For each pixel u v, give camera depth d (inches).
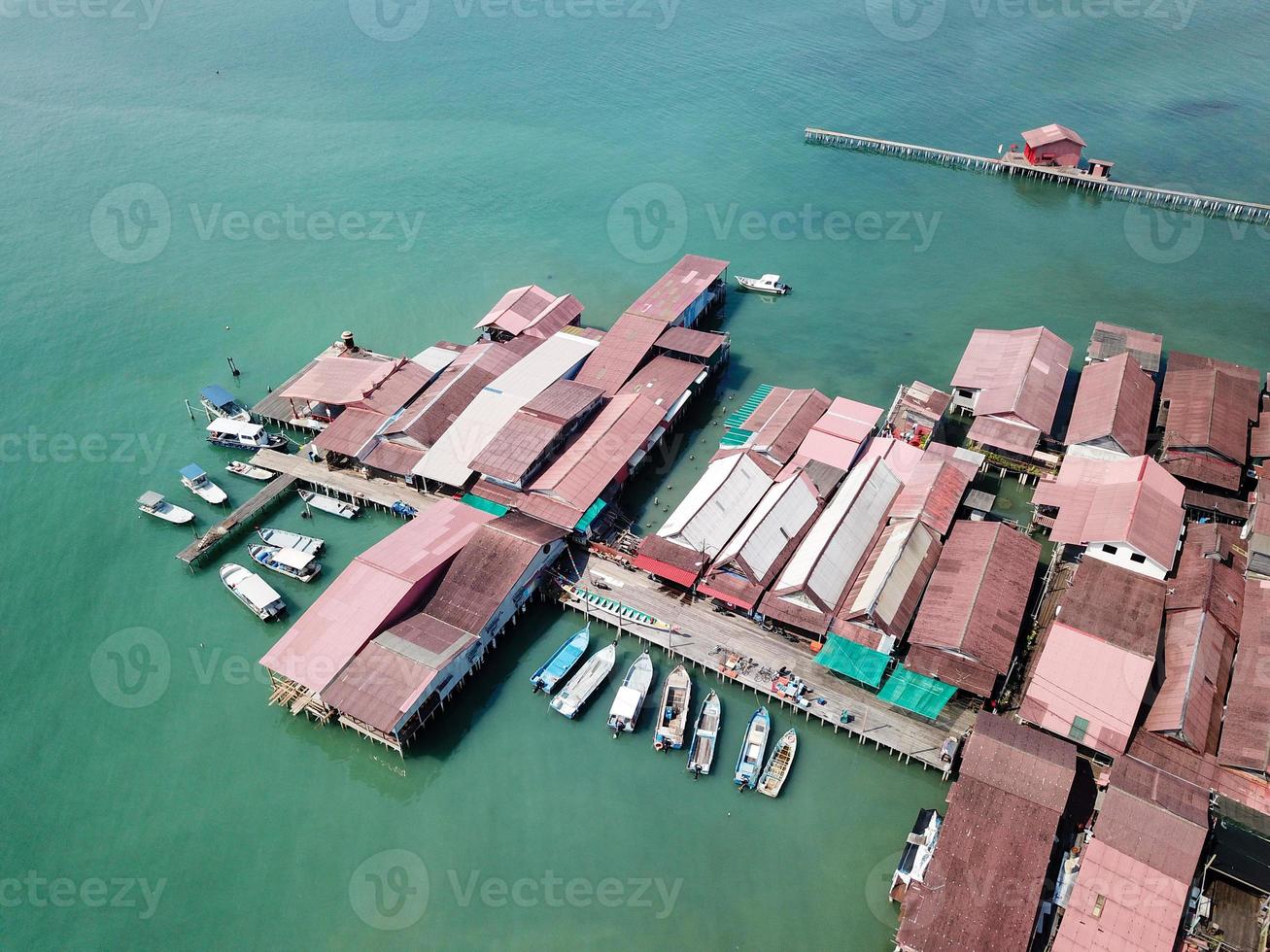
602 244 6166.3
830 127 7642.7
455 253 6102.4
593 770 3139.8
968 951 2440.9
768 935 2679.6
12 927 2731.3
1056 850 2731.3
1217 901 2593.5
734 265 5930.1
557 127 7667.3
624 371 4645.7
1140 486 3693.4
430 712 3248.0
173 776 3152.1
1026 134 7017.7
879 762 3132.4
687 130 7628.0
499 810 3031.5
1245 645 3186.5
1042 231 6304.1
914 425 4382.4
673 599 3651.6
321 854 2925.7
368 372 4712.1
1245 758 2822.3
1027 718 2999.5
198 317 5502.0
